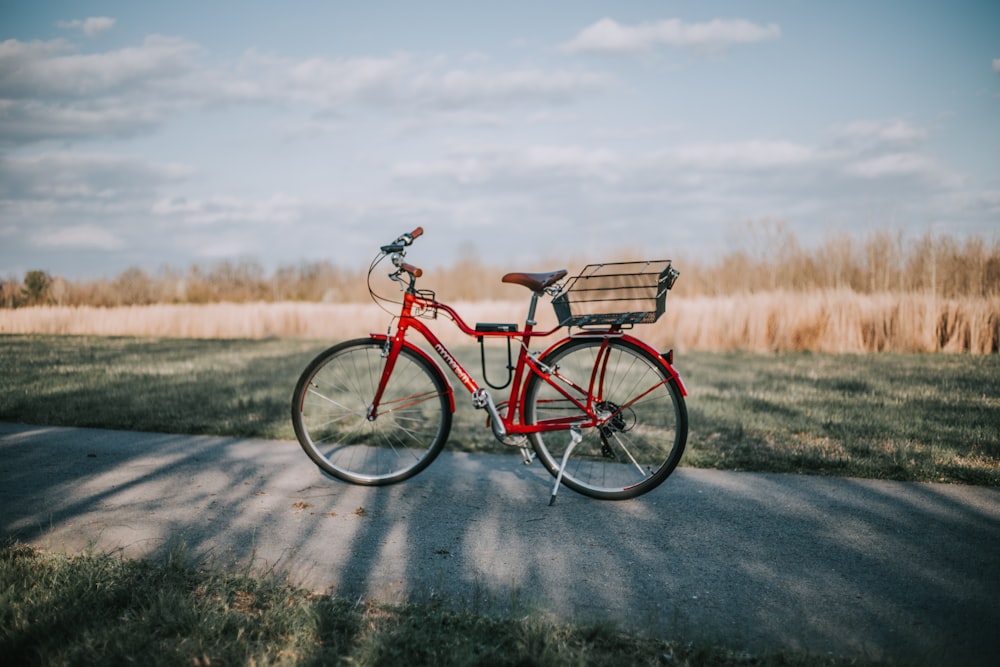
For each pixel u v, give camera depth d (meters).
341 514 3.69
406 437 5.20
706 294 13.59
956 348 10.05
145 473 4.35
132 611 2.58
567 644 2.43
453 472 4.43
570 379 3.98
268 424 5.51
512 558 3.16
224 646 2.37
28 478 4.23
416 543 3.32
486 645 2.41
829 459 4.54
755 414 5.79
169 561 2.99
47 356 9.92
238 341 12.68
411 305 4.13
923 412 5.81
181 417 5.77
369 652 2.32
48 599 2.61
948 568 3.05
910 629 2.56
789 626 2.58
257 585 2.83
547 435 5.04
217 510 3.72
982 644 2.46
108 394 6.68
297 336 13.81
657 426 5.42
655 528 3.52
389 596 2.78
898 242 12.12
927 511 3.71
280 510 3.74
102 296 17.77
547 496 3.99
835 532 3.45
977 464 4.40
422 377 6.90
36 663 2.28
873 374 7.90
